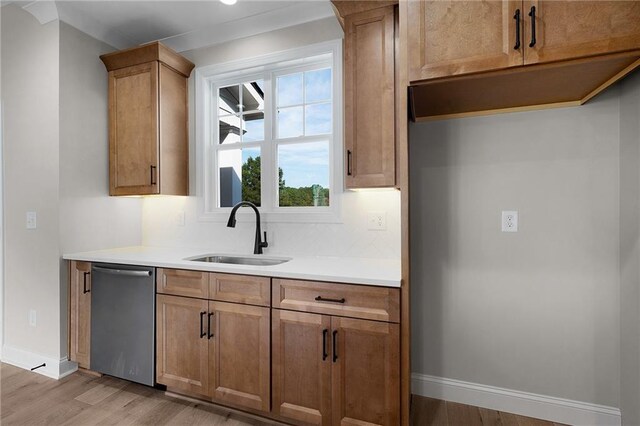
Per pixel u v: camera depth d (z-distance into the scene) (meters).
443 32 1.46
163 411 1.92
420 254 2.08
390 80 1.86
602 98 1.73
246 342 1.81
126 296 2.12
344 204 2.26
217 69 2.62
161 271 2.03
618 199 1.71
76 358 2.31
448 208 2.02
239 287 1.83
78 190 2.44
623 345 1.68
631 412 1.62
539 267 1.86
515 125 1.89
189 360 1.95
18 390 2.13
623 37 1.25
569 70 1.39
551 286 1.84
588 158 1.76
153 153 2.46
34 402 2.00
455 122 2.00
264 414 1.86
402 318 1.52
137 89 2.52
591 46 1.28
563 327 1.82
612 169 1.72
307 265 1.93
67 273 2.36
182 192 2.67
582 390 1.79
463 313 2.00
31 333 2.44
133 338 2.09
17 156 2.50
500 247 1.93
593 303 1.77
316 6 2.28
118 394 2.09
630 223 1.62
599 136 1.74
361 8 1.89
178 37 2.69
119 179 2.59
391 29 1.86
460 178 2.00
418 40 1.50
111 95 2.62
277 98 2.57
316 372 1.66
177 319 1.98
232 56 2.58
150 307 2.05
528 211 1.87
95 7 2.33
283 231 2.43
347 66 1.94
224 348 1.86
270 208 2.52
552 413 1.83
